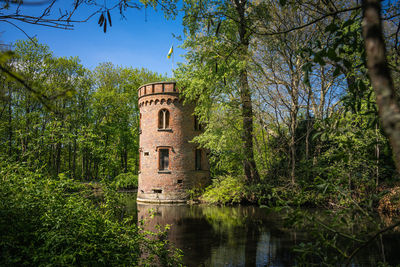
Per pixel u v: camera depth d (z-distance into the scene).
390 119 0.96
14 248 4.65
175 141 25.00
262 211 17.06
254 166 21.20
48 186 6.21
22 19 1.93
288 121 19.52
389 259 7.00
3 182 5.51
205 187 25.38
